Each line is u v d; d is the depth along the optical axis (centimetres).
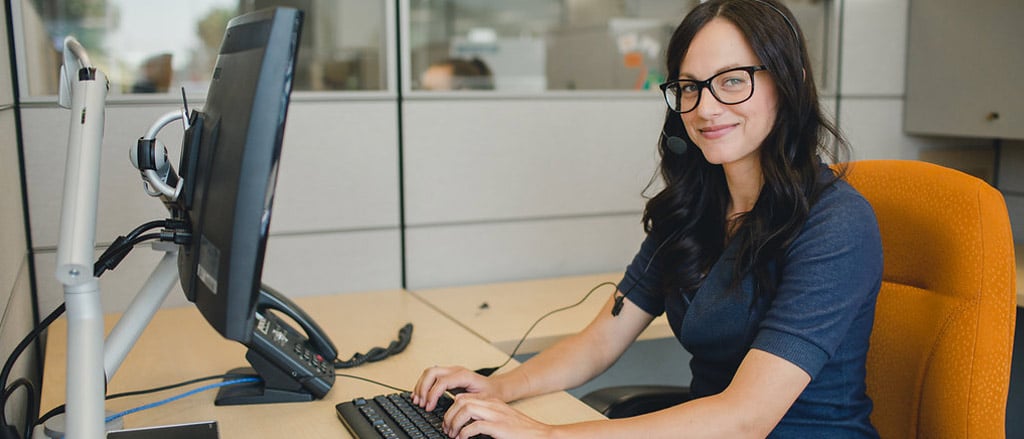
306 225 197
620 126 224
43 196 175
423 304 189
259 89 76
